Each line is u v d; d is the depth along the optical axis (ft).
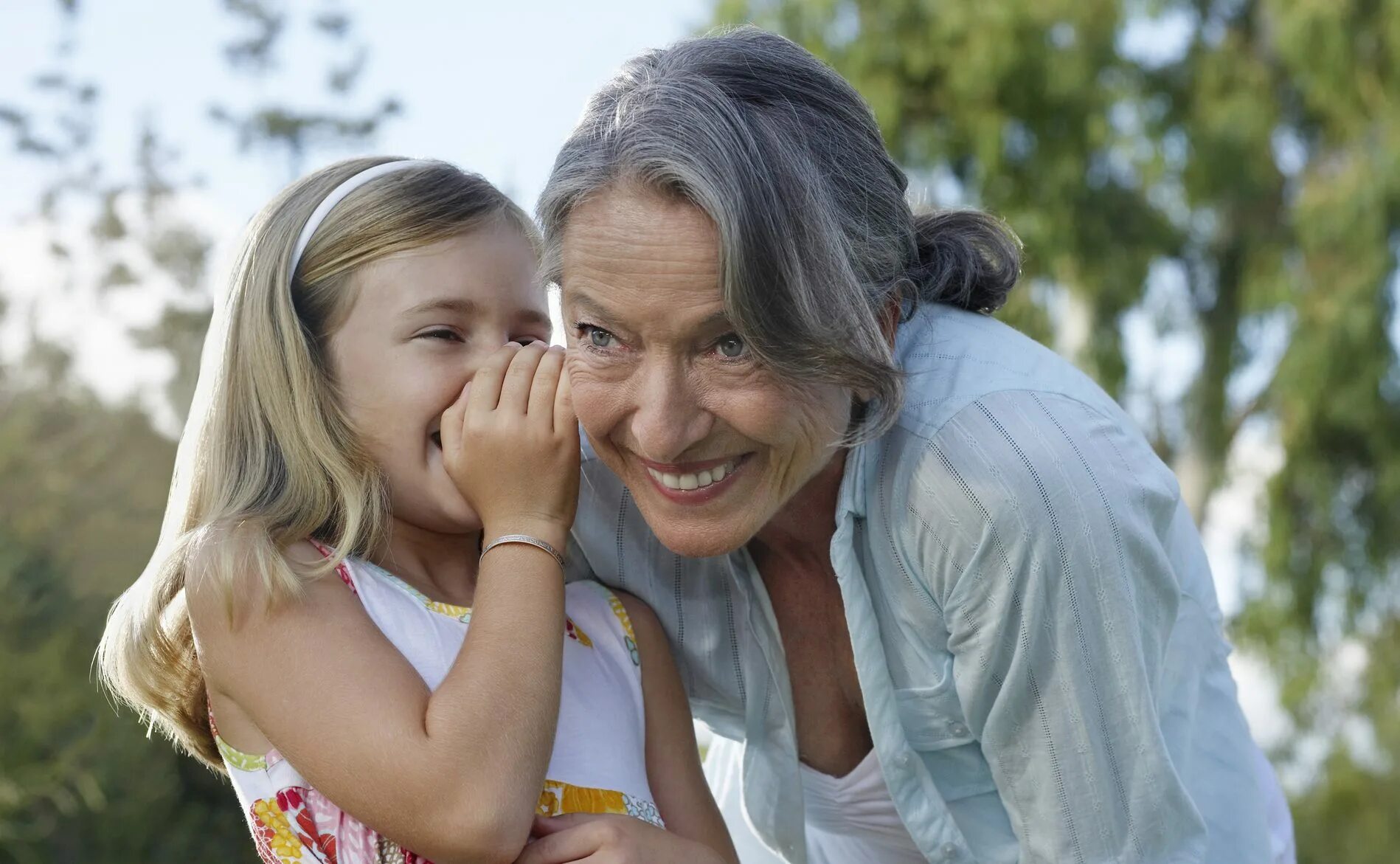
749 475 5.55
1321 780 37.88
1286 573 37.22
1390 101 35.12
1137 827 5.90
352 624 5.79
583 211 5.21
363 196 6.40
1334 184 35.63
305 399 6.25
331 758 5.47
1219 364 39.24
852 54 36.19
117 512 21.06
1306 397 35.47
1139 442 6.16
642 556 6.85
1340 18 34.99
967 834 6.68
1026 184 36.40
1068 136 36.09
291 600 5.77
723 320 5.10
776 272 5.00
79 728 17.70
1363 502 36.68
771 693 6.92
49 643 18.01
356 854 5.69
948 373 5.96
